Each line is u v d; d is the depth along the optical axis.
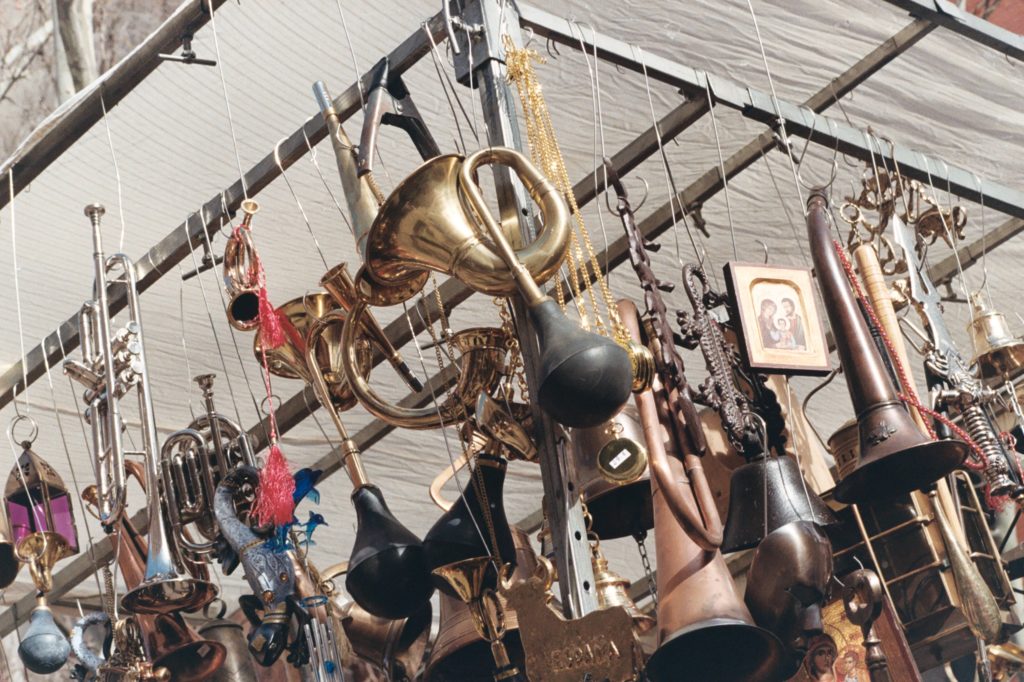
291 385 5.55
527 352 3.14
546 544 3.98
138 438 5.63
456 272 2.89
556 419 2.69
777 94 5.01
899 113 5.16
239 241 3.66
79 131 4.48
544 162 3.26
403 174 4.93
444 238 2.90
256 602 3.78
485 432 3.14
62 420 5.59
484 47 3.41
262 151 4.87
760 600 3.09
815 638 3.46
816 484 3.81
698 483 3.01
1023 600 4.16
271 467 3.46
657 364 3.13
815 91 4.98
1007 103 5.08
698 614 2.97
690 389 3.09
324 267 5.21
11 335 5.34
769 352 3.27
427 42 3.54
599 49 3.86
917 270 3.85
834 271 3.41
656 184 5.05
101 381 3.90
